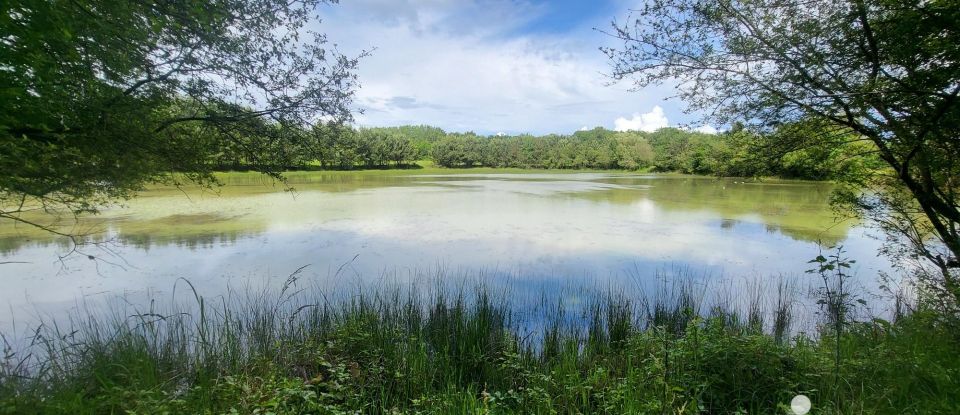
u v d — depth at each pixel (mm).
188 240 11500
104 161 4281
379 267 9297
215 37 4184
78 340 4969
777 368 3502
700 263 9844
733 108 4969
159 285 7801
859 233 13219
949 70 3521
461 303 6590
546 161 95250
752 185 32031
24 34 2443
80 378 3688
